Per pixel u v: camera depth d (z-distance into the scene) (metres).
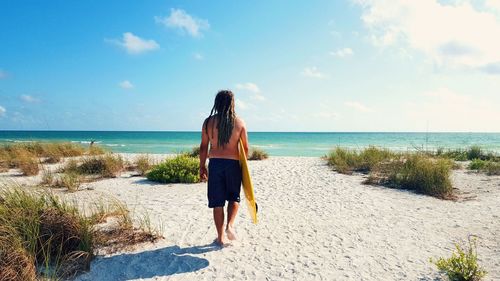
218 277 3.53
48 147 15.73
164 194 7.69
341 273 3.66
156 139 63.19
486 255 4.23
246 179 4.23
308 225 5.42
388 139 65.75
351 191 8.26
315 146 41.28
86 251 3.80
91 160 11.27
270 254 4.17
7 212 3.91
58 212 4.09
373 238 4.83
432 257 4.14
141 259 3.93
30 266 3.25
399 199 7.43
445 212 6.36
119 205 5.40
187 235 4.78
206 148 4.44
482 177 10.59
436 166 8.92
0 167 11.79
